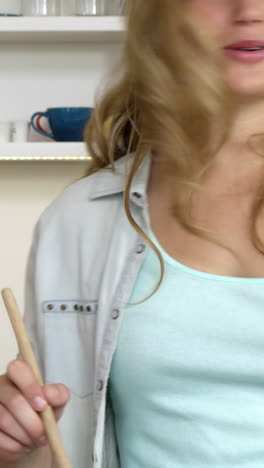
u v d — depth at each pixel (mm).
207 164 1103
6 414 948
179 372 1031
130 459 1087
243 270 1046
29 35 2307
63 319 1185
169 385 1040
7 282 2527
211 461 1021
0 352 2531
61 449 900
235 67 1063
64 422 1173
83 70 2441
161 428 1052
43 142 2260
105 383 1070
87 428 1164
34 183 2510
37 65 2447
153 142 1162
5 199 2514
